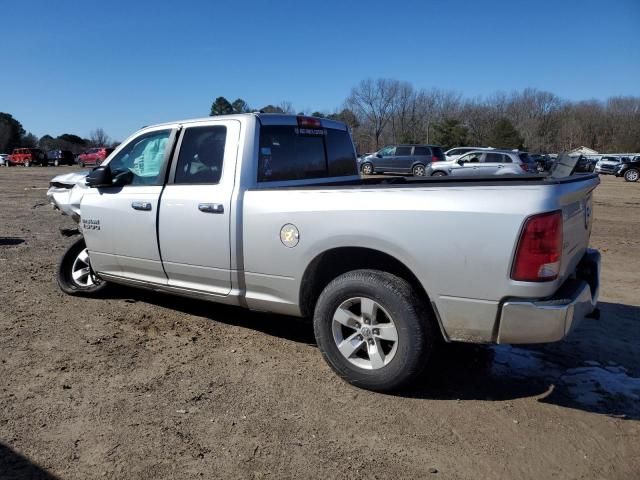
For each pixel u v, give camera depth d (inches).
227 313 208.4
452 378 154.2
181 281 182.7
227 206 163.9
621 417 133.8
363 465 113.0
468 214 126.6
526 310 123.3
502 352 174.6
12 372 152.5
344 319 145.9
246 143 167.9
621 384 152.0
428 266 131.6
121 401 137.3
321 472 110.4
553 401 141.4
